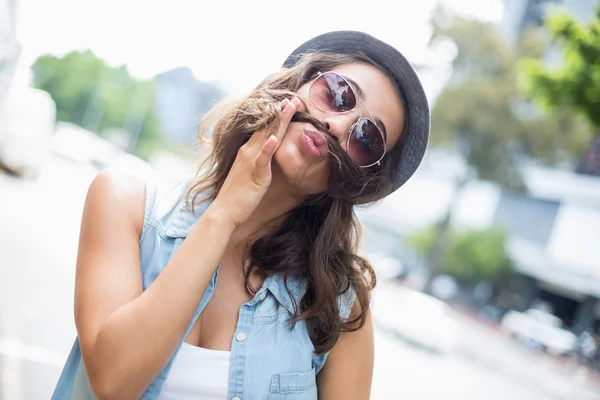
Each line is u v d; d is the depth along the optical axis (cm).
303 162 117
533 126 2033
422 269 2770
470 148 2183
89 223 114
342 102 124
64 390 127
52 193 1249
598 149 2519
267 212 132
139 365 98
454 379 992
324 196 136
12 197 1029
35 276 589
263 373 118
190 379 113
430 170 3122
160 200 125
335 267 133
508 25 2919
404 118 138
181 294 101
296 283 131
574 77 892
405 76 134
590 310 2534
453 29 2086
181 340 109
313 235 135
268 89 127
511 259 2642
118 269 109
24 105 1172
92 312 104
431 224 2867
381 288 216
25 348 397
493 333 2150
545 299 2661
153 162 3209
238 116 125
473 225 2764
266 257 130
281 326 125
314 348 127
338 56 134
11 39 860
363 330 134
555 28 907
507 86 2041
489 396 946
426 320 1208
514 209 2848
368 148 129
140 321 98
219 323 123
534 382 1347
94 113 4612
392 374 847
